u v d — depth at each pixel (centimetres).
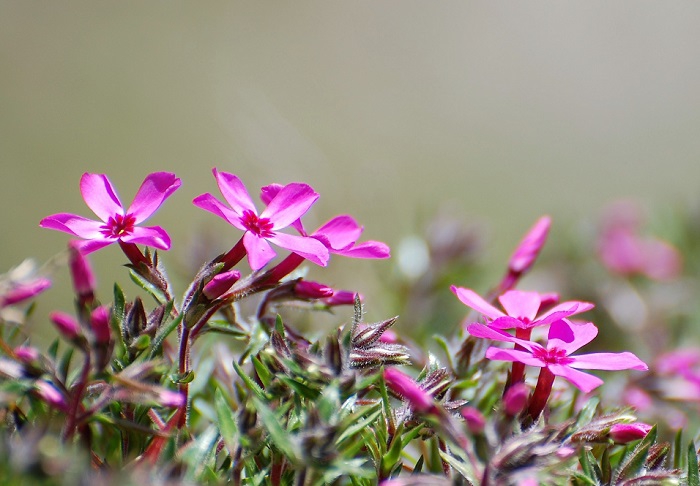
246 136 47
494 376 38
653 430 35
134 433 35
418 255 45
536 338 39
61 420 34
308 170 47
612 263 47
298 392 34
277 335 35
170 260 45
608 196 118
